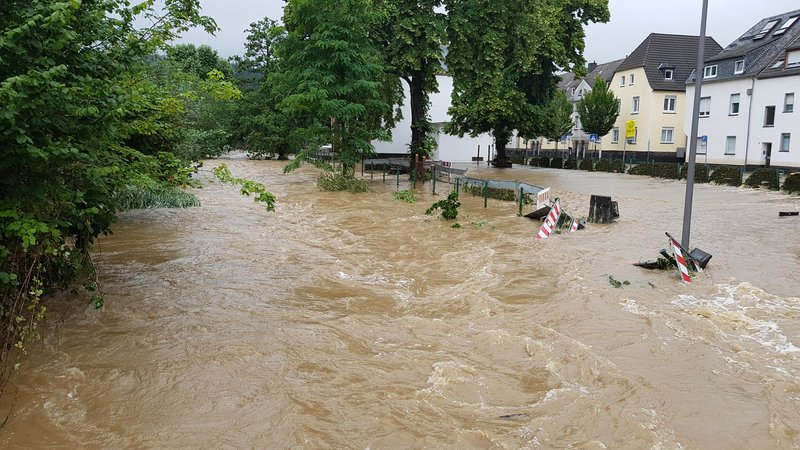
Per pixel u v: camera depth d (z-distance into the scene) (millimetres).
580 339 7117
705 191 25344
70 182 6434
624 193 24766
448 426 4949
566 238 14008
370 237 14141
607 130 50625
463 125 40062
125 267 10516
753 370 6172
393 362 6352
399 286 9680
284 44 26281
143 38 7664
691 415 5184
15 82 4883
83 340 6812
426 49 28641
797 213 17203
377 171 35438
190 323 7484
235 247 12539
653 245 13047
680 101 50406
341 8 24656
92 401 5340
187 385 5672
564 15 33906
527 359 6473
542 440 4734
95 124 6020
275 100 49531
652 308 8398
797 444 4715
